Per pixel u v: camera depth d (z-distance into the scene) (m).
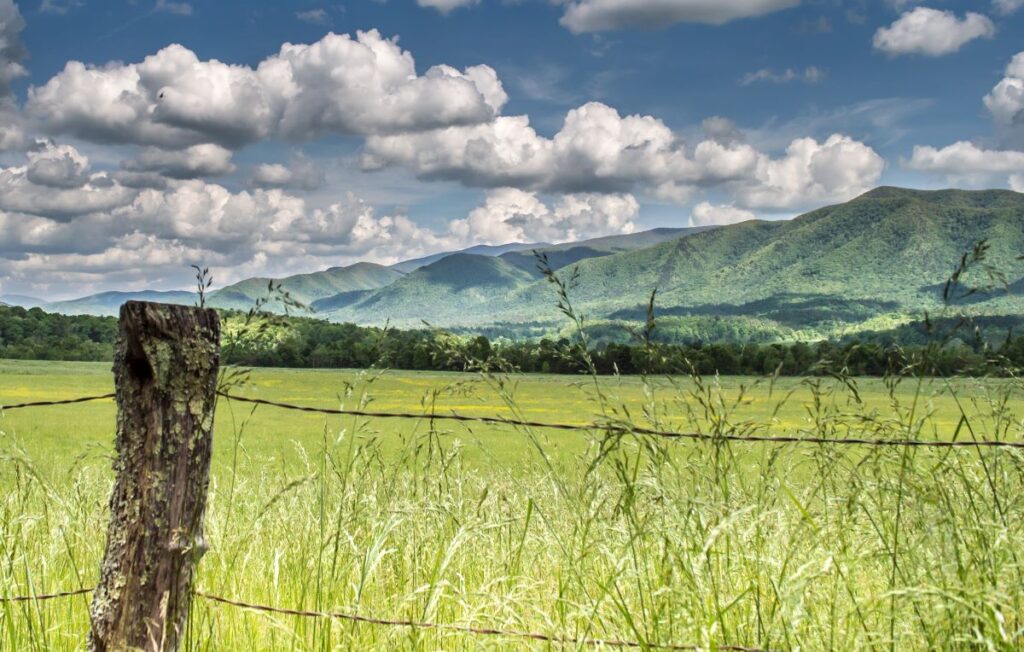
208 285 3.54
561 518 4.52
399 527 4.77
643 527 3.48
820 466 3.67
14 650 3.98
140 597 3.38
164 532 3.42
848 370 3.72
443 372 92.38
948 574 3.32
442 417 4.45
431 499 4.79
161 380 3.37
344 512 4.63
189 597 3.55
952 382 3.61
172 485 3.43
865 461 3.59
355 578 4.43
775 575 3.52
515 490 5.18
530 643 3.68
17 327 167.38
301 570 4.87
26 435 31.03
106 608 3.38
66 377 104.25
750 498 3.71
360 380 4.51
